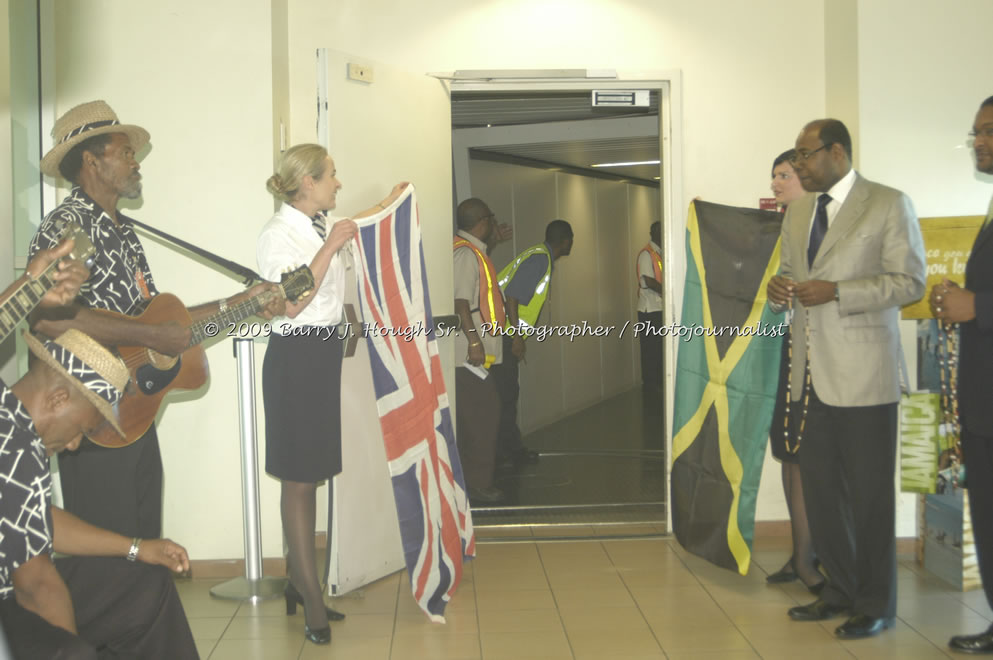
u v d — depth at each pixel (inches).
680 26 184.5
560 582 159.3
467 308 206.1
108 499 117.0
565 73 181.9
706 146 185.9
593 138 278.8
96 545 86.3
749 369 149.9
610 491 230.4
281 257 129.7
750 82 185.3
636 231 437.7
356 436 153.3
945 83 169.6
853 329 129.5
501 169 311.0
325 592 152.7
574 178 368.8
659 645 129.1
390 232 142.9
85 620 86.3
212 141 162.9
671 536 187.8
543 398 338.3
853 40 171.2
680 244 185.9
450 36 182.9
